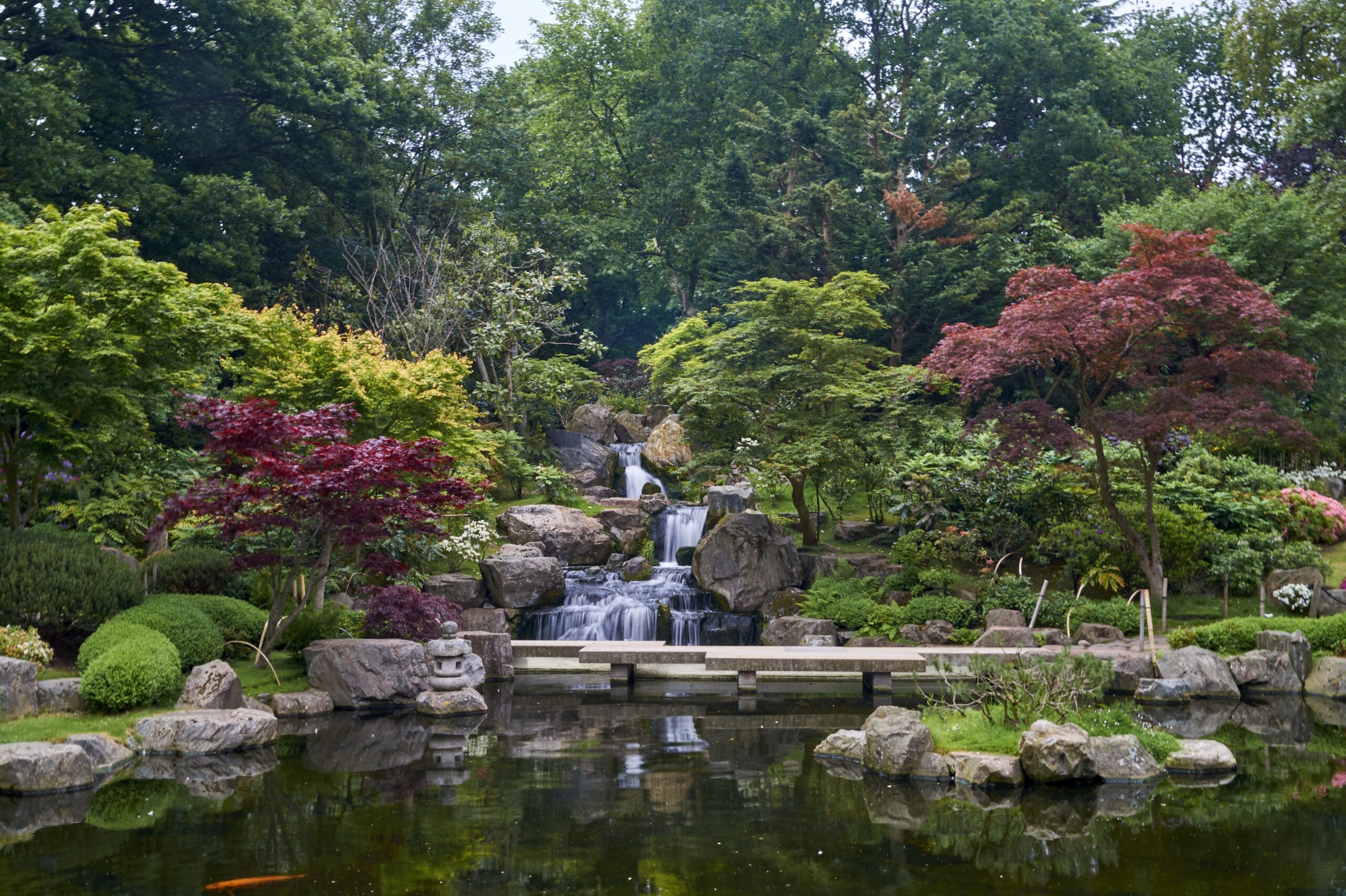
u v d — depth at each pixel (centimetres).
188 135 2773
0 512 1355
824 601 1884
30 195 2194
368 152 3100
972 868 611
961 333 1731
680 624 1891
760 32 3888
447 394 1809
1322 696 1381
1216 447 2322
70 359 1213
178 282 1267
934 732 960
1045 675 975
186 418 1276
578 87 4456
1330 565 1956
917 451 2062
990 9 3494
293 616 1329
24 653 1062
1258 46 2394
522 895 558
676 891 565
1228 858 631
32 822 711
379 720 1180
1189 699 1350
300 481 1152
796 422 2055
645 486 2764
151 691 1036
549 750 994
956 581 1902
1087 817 738
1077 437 1731
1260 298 1585
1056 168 3459
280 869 602
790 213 3372
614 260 3994
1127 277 1588
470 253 3047
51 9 2309
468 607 1870
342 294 2967
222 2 2523
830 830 699
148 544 1580
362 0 3409
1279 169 3334
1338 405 2739
